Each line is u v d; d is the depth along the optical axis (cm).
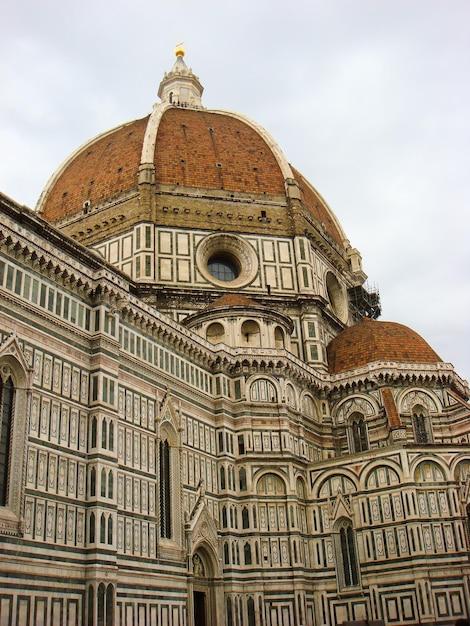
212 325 7550
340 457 7000
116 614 4956
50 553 4631
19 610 4312
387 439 7488
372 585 6378
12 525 4425
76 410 5228
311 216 9862
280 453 6931
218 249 8962
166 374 6362
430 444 6694
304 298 8606
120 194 9025
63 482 4916
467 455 6731
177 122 10069
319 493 7006
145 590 5316
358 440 7762
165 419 6162
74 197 9575
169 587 5584
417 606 6091
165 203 8862
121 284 5962
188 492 6206
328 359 8456
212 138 9925
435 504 6462
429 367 7881
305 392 7688
